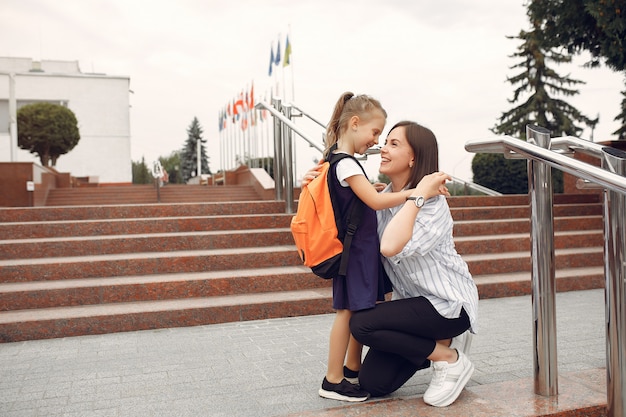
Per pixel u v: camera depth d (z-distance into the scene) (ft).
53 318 13.17
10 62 104.32
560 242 22.15
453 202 27.07
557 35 36.55
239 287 15.92
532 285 7.85
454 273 7.88
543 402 7.59
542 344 7.79
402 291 8.22
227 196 44.80
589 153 7.61
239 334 12.98
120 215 21.84
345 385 8.18
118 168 98.32
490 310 15.16
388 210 8.19
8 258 17.38
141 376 9.73
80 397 8.68
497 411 7.30
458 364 7.70
